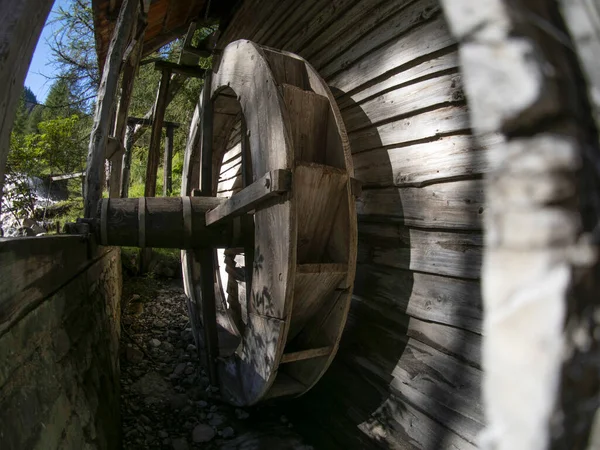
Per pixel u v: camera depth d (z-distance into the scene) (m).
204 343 3.32
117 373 3.01
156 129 6.25
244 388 2.76
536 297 0.53
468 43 0.60
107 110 3.77
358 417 2.49
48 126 6.98
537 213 0.54
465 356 1.94
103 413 2.15
